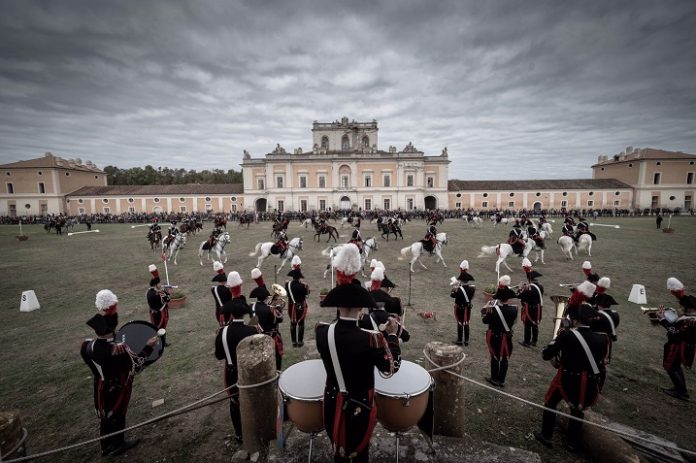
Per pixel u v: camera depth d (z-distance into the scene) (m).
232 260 18.41
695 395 5.41
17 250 22.56
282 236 15.39
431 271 14.91
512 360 6.62
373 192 61.12
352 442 2.49
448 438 3.74
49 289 12.55
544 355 4.25
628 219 46.38
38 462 4.12
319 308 9.72
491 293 9.86
